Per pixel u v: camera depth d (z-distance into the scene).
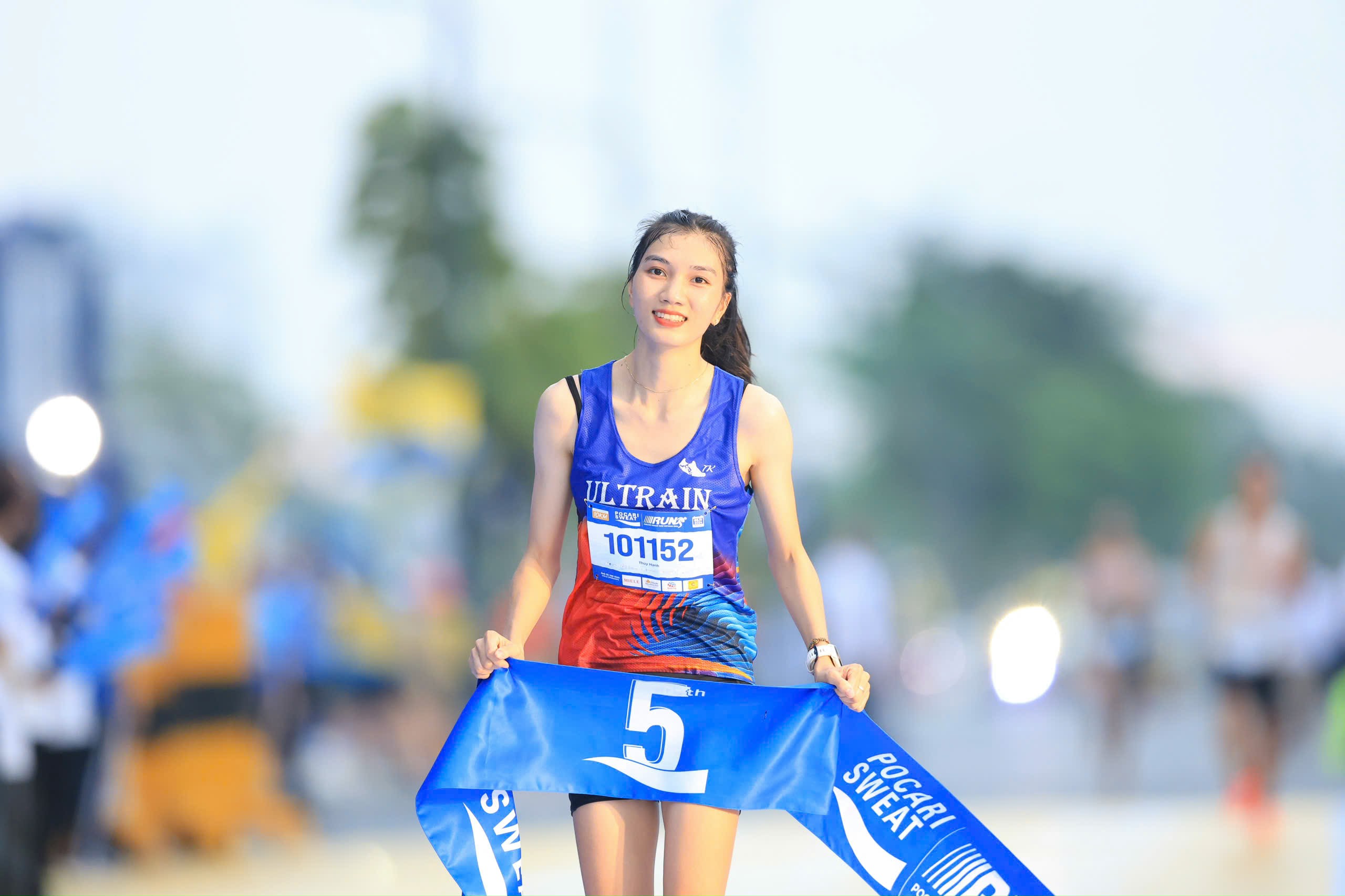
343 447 55.94
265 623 38.56
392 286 82.69
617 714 13.16
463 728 12.89
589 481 13.27
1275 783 40.09
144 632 25.16
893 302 166.88
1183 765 51.59
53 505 25.33
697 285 13.08
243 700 33.47
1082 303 177.38
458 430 58.00
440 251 82.81
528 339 78.88
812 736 13.18
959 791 43.88
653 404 13.30
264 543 42.56
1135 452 164.62
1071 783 46.16
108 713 29.64
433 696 51.56
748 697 13.28
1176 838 31.69
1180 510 167.88
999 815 36.59
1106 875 27.16
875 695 43.59
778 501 13.52
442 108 84.56
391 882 28.78
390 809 40.94
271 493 52.72
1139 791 42.97
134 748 31.69
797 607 13.55
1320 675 42.69
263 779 34.28
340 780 47.53
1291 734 44.34
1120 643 47.25
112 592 24.92
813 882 26.88
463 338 80.06
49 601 23.98
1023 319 174.38
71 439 24.59
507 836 13.04
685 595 13.31
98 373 51.25
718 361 14.18
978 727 74.94
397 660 51.06
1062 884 26.33
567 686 13.21
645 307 13.10
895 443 158.50
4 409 49.91
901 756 13.68
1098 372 174.12
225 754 32.81
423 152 83.62
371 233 83.62
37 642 22.73
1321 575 43.25
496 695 13.06
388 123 84.19
